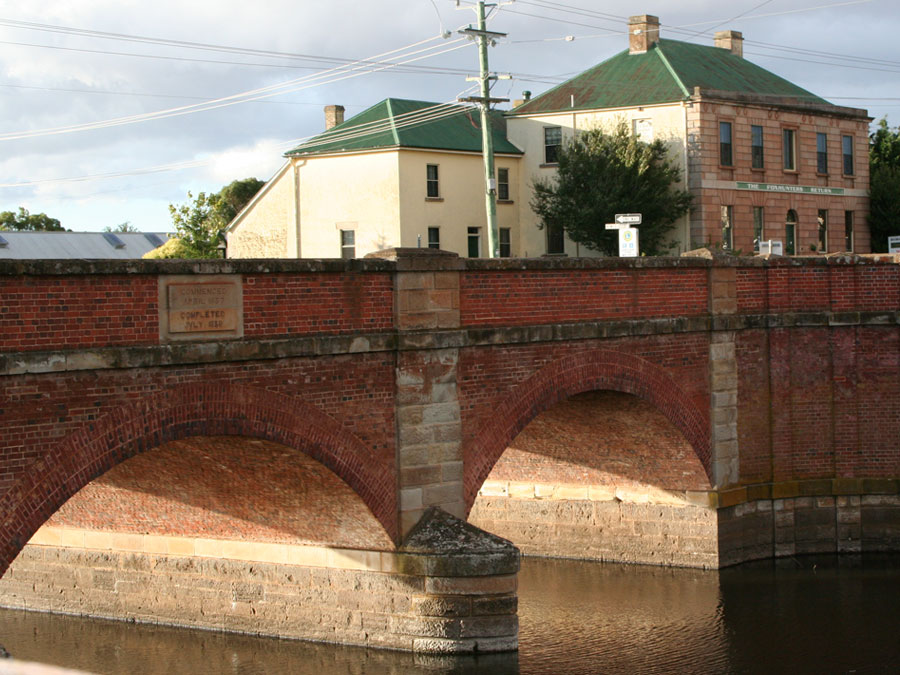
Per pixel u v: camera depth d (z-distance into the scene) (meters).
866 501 24.86
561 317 20.12
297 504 18.44
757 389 24.36
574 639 19.70
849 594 22.08
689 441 23.12
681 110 44.53
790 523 24.77
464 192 45.75
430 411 18.17
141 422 14.59
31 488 13.52
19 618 21.39
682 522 24.16
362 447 17.36
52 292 13.63
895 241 30.50
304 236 46.00
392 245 43.59
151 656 18.73
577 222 44.06
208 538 20.08
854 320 24.75
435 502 18.38
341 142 45.19
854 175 51.44
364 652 18.42
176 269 14.80
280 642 19.33
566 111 46.50
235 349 15.44
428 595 17.88
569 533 25.75
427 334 17.86
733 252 42.19
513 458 26.33
